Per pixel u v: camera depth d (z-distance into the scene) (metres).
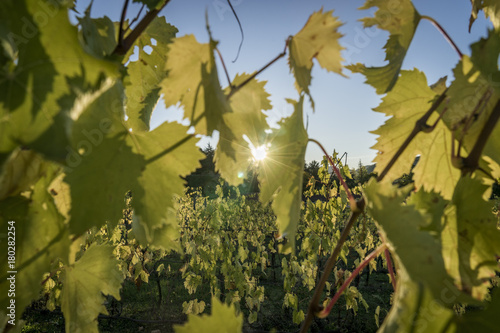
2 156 0.41
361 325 6.27
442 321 0.40
